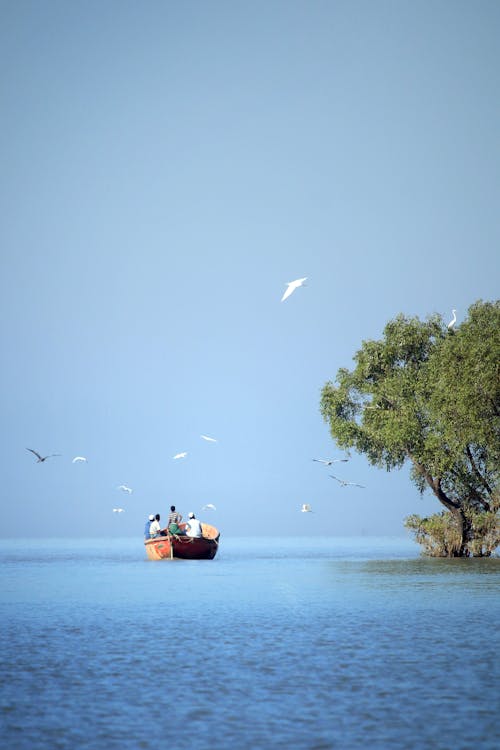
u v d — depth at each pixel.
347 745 48.62
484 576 165.12
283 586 146.50
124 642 83.06
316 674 66.50
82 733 51.06
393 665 69.88
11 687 62.50
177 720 53.72
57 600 124.19
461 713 54.72
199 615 105.00
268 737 50.19
